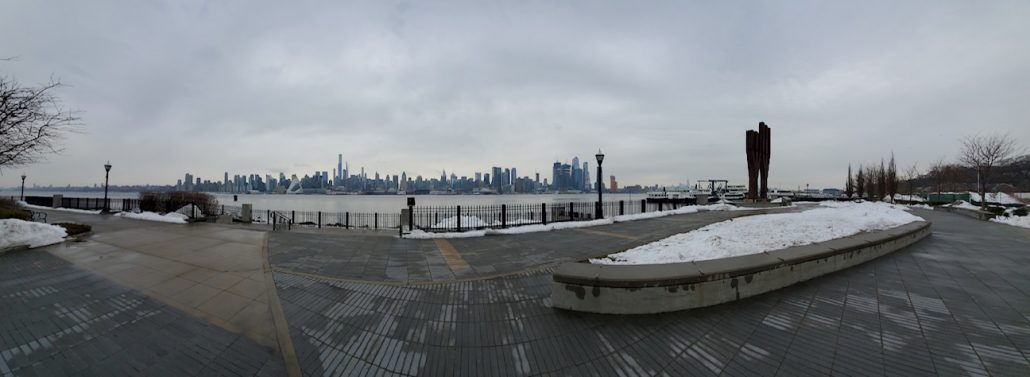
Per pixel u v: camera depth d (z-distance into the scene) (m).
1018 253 8.72
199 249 9.32
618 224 14.81
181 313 4.94
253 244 10.14
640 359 3.72
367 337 4.29
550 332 4.34
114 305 5.19
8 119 10.53
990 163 24.62
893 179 41.50
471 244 10.41
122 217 18.11
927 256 8.31
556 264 7.77
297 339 4.26
